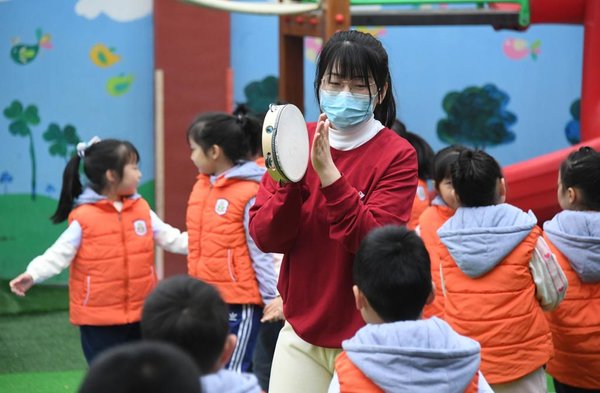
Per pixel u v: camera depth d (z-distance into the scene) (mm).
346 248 3455
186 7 8055
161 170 8109
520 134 8930
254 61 8539
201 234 5629
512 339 4430
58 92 8312
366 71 3496
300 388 3693
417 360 3082
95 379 2078
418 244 3240
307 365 3699
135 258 5719
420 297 3213
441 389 3094
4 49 8227
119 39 8312
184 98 8109
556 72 8891
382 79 3549
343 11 6391
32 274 5508
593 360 4832
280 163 3354
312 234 3596
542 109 8922
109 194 5719
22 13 8219
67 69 8305
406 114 8852
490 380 4441
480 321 4453
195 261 5652
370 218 3391
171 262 8188
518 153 8945
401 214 3537
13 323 7531
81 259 5637
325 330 3607
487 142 8922
